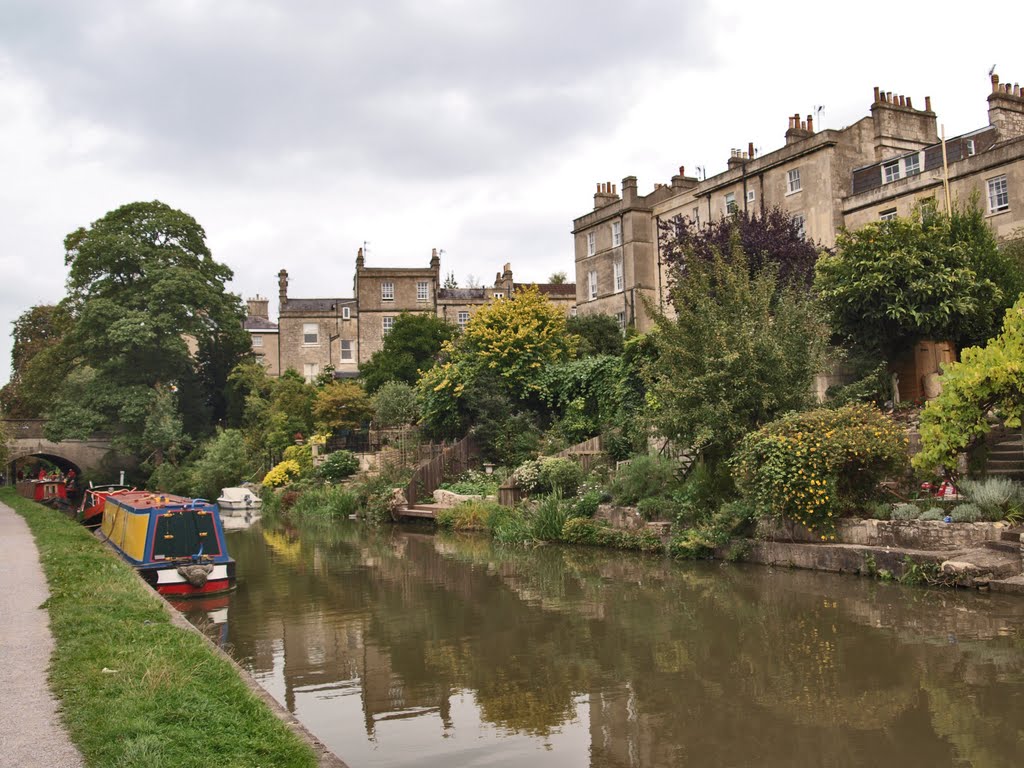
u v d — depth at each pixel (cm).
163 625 958
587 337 3581
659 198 3962
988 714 745
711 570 1561
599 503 2120
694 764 677
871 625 1073
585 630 1155
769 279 1828
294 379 5188
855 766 654
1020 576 1170
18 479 6259
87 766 526
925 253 1997
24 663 782
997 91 3027
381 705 866
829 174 3111
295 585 1664
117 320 4403
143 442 4450
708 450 1820
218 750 560
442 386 3195
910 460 1476
